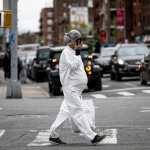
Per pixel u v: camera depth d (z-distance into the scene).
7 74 33.69
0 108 20.56
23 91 34.03
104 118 17.08
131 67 38.50
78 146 12.14
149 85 33.78
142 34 97.38
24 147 12.22
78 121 12.27
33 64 48.25
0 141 13.16
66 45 12.54
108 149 11.64
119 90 30.78
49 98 26.12
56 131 12.52
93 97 26.52
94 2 144.38
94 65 30.44
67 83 12.38
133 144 12.23
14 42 27.95
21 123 16.38
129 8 104.50
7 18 27.61
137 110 19.00
